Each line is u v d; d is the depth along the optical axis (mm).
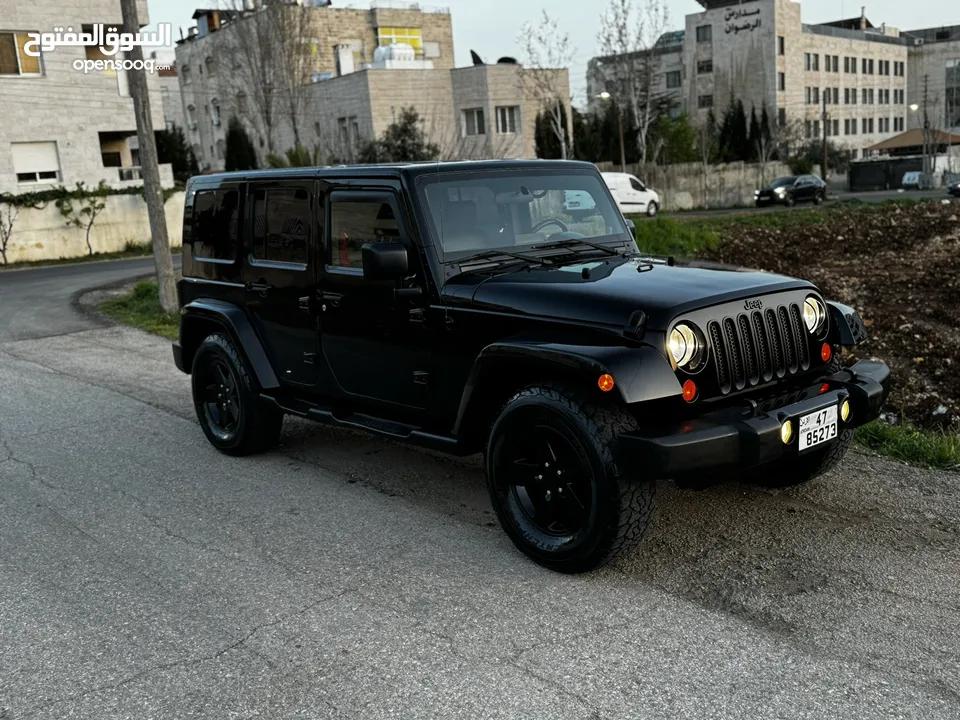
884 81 94438
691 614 3520
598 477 3617
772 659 3164
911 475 4941
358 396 4926
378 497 5066
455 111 45812
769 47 73250
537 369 3943
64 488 5516
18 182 33219
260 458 5910
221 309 5680
